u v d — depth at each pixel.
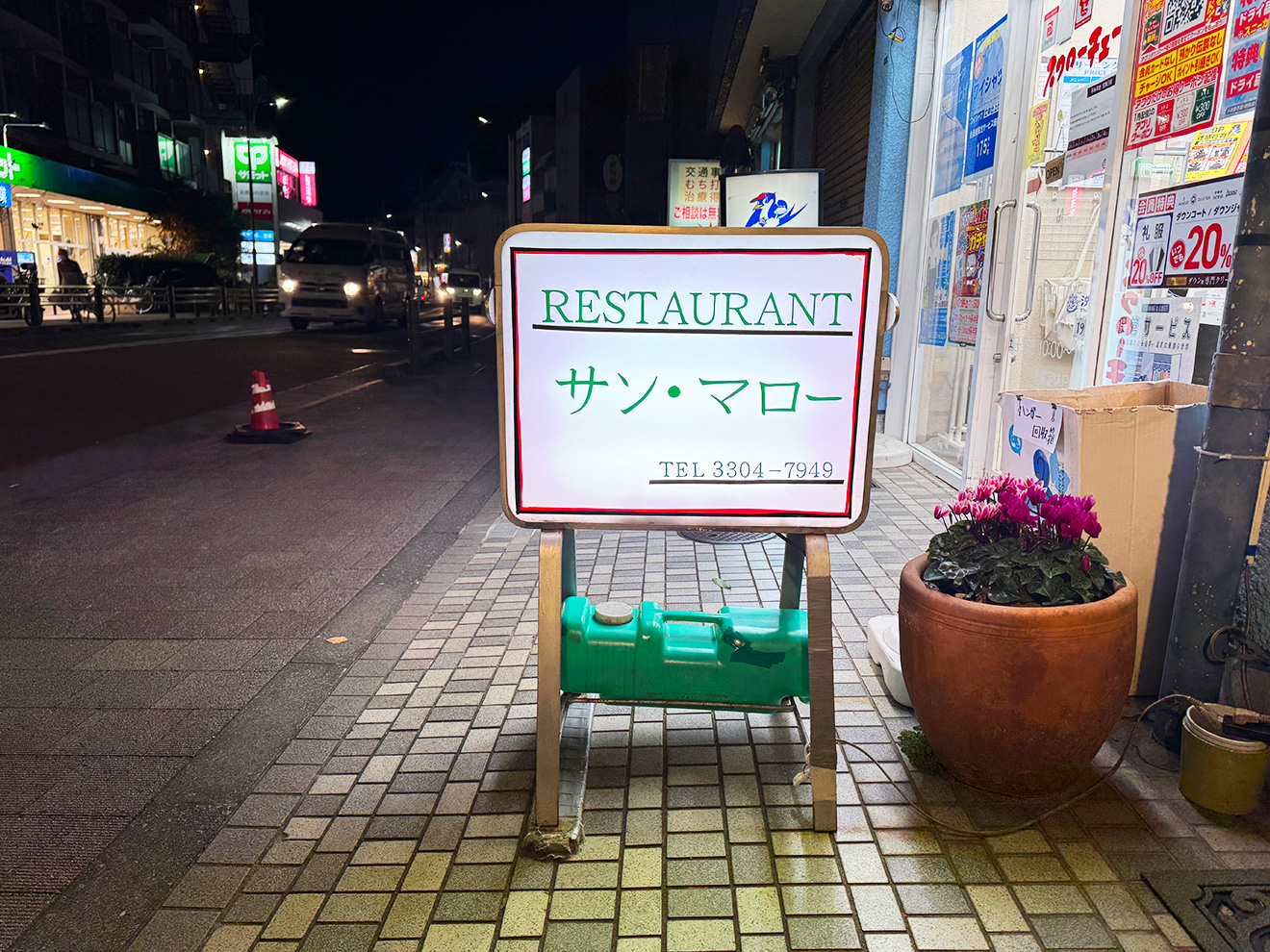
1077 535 2.54
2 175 27.39
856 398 2.44
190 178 48.25
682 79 23.25
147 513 6.39
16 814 2.79
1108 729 2.52
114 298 26.27
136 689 3.63
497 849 2.51
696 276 2.40
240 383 13.40
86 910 2.35
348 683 3.63
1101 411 2.99
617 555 5.08
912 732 2.94
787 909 2.24
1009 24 5.57
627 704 2.76
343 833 2.61
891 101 7.38
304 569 5.15
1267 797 2.67
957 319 6.51
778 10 9.70
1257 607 2.90
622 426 2.48
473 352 19.47
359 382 13.92
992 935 2.14
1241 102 3.52
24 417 10.00
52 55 32.19
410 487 7.20
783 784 2.78
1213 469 2.72
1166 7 3.99
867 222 8.02
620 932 2.18
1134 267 4.29
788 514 2.52
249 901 2.34
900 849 2.46
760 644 2.63
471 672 3.66
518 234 2.38
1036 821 2.56
